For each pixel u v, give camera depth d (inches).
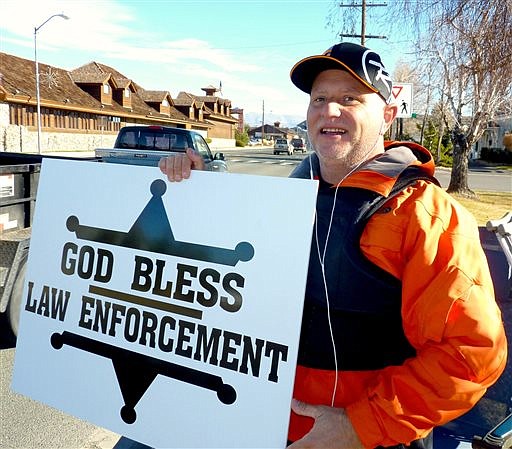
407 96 362.9
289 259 57.9
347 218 57.3
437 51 509.7
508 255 95.5
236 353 59.7
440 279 51.1
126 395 66.1
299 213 57.9
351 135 61.3
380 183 57.4
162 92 2124.8
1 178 161.8
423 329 51.8
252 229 60.0
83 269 70.3
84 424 130.1
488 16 369.1
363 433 51.3
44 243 73.4
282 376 57.2
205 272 62.2
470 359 48.4
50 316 72.1
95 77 1658.5
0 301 150.6
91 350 68.8
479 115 634.8
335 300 57.6
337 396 58.1
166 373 63.5
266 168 1134.4
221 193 62.3
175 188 65.0
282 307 57.8
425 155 63.5
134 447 73.4
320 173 67.7
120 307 67.4
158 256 65.4
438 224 53.6
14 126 1254.3
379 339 57.8
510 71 383.9
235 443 58.8
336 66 60.5
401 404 50.1
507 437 73.1
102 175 69.9
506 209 548.4
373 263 56.3
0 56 1396.4
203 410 61.1
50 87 1460.4
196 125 2314.2
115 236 68.4
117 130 1763.0
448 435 87.9
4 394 142.6
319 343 58.8
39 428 127.6
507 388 92.9
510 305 114.0
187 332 62.8
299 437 61.9
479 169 1638.8
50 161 73.9
